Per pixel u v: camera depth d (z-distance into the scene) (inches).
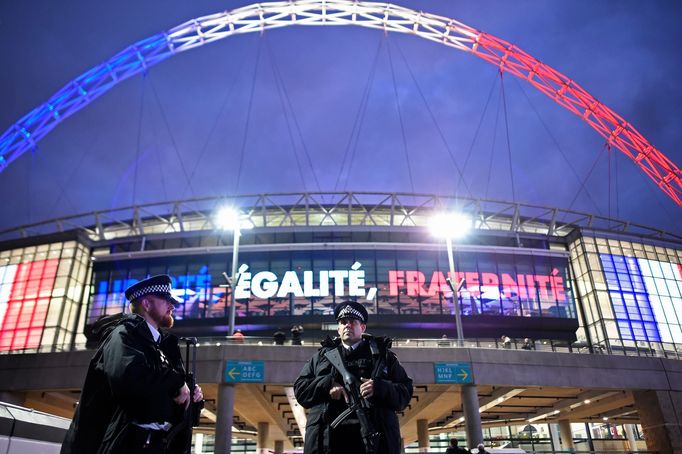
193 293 2361.0
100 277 2456.9
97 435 140.8
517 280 2455.7
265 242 2536.9
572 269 2696.9
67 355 1263.5
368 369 180.5
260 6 3036.4
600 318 2486.5
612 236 2726.4
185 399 149.3
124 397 134.0
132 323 149.2
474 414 1246.3
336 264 2389.3
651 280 2652.6
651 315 2551.7
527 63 2925.7
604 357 1381.6
